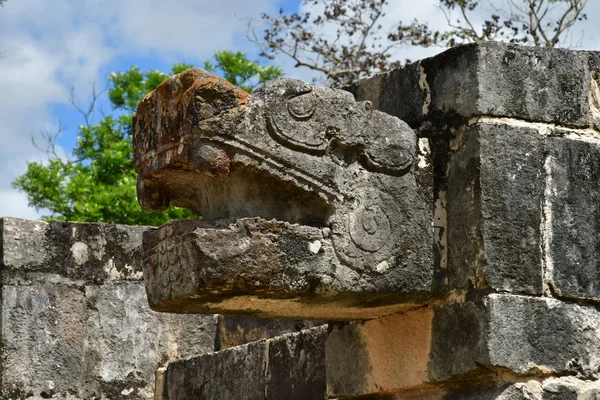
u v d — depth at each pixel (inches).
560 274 160.9
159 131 155.6
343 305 160.4
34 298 266.2
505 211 159.6
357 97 183.3
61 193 475.2
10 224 267.0
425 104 170.4
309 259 151.0
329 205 154.6
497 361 153.9
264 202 154.1
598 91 170.6
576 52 169.2
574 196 164.4
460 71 165.3
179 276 151.3
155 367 275.4
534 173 162.6
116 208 453.4
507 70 164.4
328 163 154.6
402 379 167.3
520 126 163.5
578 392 157.6
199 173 154.6
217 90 148.7
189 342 279.7
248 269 146.7
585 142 167.2
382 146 159.2
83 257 273.7
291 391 213.9
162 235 157.1
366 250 155.3
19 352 262.1
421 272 159.5
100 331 272.1
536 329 157.3
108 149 488.7
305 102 153.3
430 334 163.3
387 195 158.9
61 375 265.6
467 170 161.9
